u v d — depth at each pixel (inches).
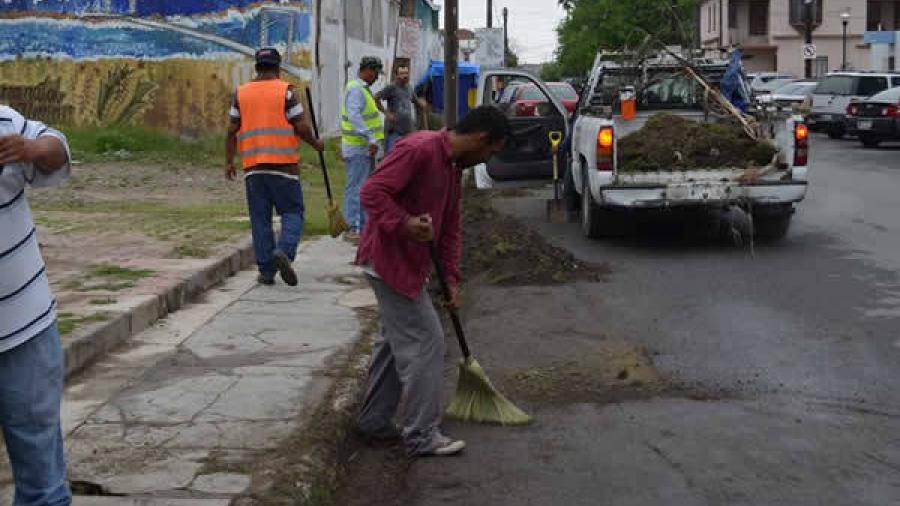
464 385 219.5
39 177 135.3
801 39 2532.0
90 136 864.9
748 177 417.7
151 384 232.2
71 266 344.5
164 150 855.7
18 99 895.1
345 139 427.2
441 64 1268.5
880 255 406.3
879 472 190.7
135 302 286.4
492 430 214.5
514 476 191.8
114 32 883.4
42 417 139.2
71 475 179.2
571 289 352.2
